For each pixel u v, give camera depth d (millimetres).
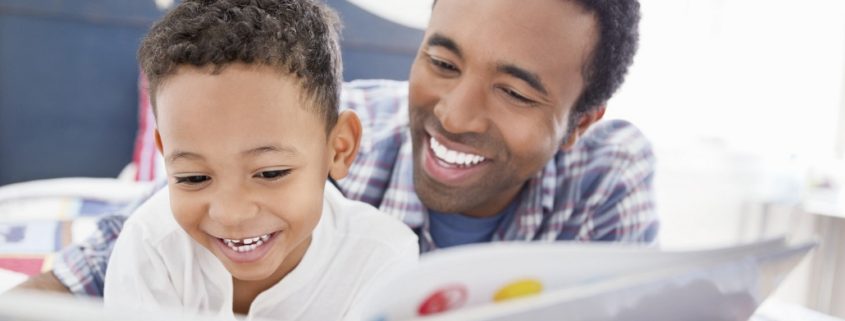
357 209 851
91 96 1855
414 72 817
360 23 1819
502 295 422
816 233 1544
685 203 1625
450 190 842
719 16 1618
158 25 675
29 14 1771
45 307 297
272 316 799
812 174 1567
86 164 1885
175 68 605
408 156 914
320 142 690
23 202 1360
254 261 676
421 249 909
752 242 479
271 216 642
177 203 634
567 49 753
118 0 1835
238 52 603
